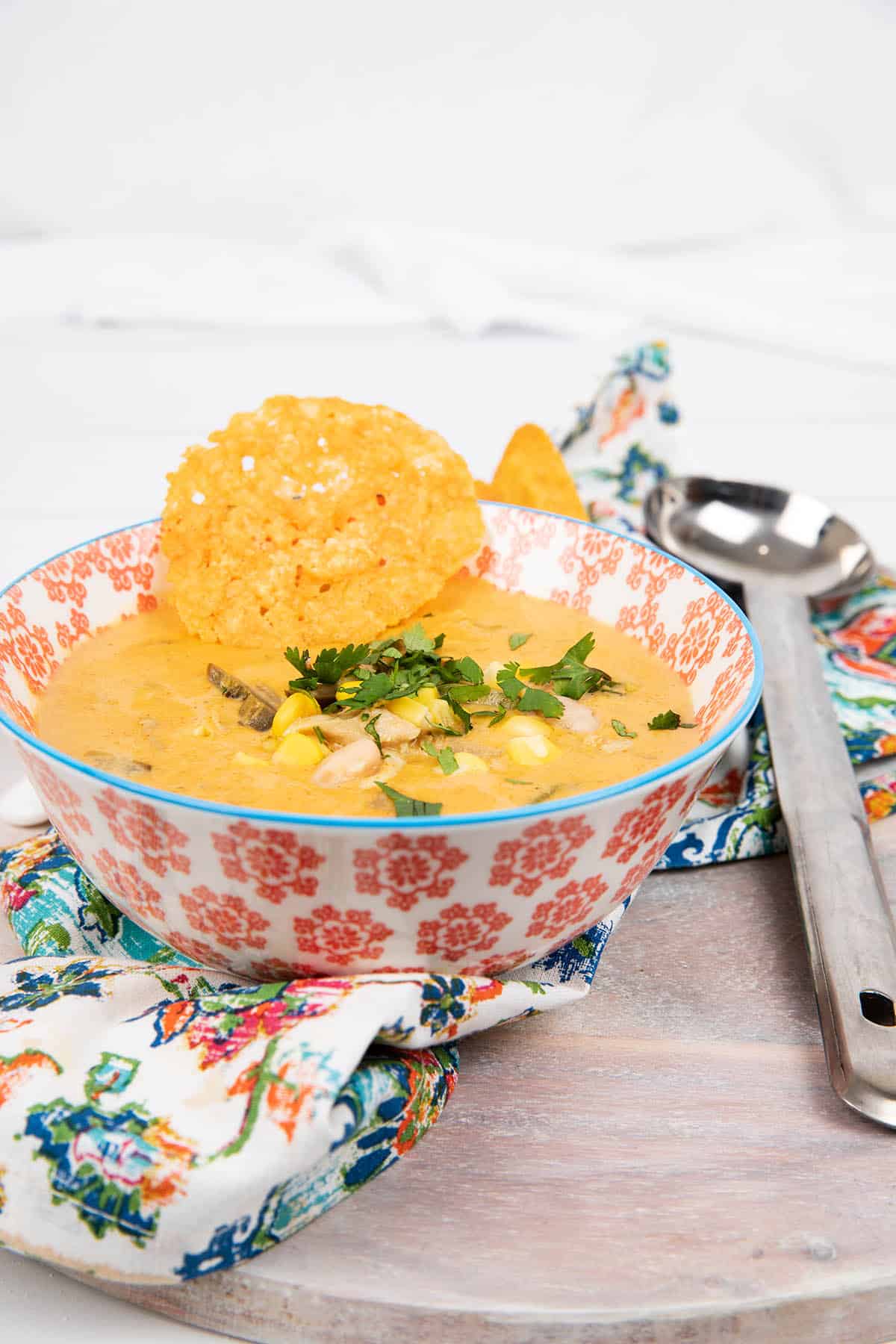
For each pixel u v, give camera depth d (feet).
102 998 1.05
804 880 1.18
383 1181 1.01
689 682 1.24
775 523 1.75
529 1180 1.01
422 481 1.32
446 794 1.09
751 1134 1.04
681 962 1.19
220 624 1.29
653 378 1.89
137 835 0.99
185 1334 0.98
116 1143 0.94
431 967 1.03
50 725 1.17
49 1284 1.00
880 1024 1.06
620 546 1.34
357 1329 0.95
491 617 1.36
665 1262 0.96
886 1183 1.01
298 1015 0.98
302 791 1.09
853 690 1.51
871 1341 0.96
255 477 1.29
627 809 0.99
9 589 1.21
